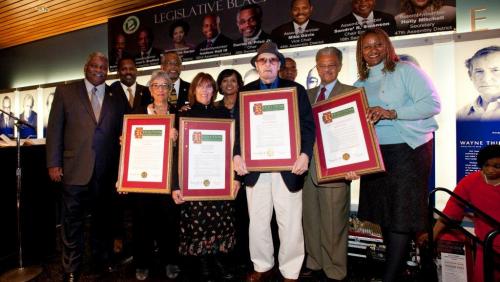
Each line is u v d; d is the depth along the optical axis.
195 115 2.21
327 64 2.13
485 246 1.55
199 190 2.12
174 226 2.42
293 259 2.04
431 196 1.92
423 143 1.85
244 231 2.66
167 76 2.35
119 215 2.75
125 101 2.78
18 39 5.95
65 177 2.37
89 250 3.18
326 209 2.09
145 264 2.43
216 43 4.09
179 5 4.28
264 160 1.98
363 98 1.89
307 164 1.92
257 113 2.04
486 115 2.78
